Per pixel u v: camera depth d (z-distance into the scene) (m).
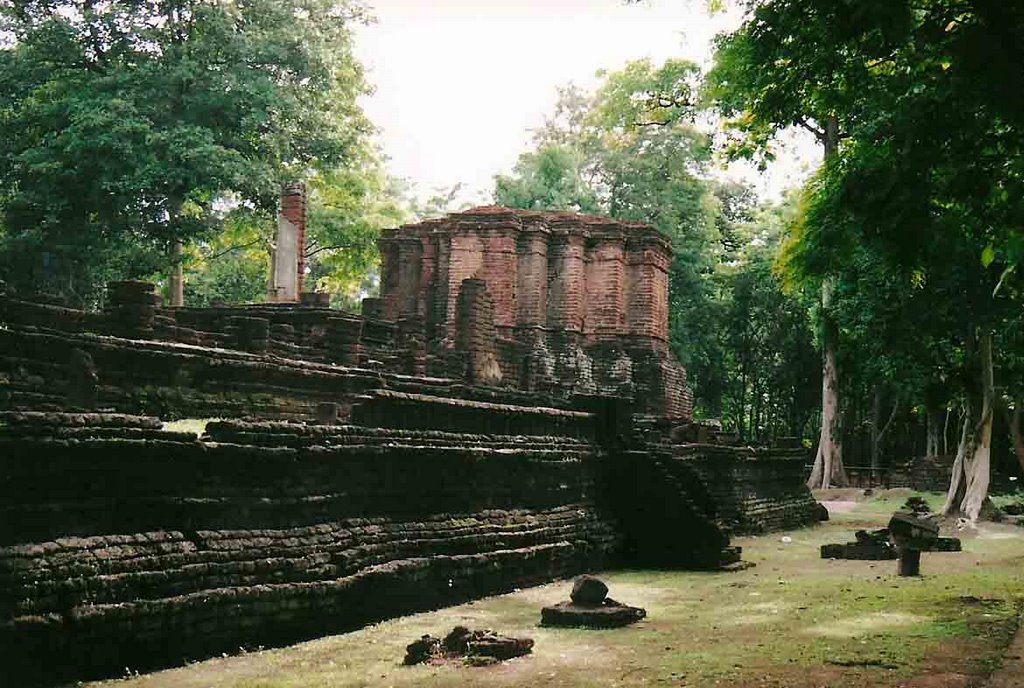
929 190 11.52
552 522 19.81
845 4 11.27
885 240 11.88
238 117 37.03
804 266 22.20
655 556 22.00
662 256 40.56
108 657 9.86
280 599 11.99
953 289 30.73
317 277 59.34
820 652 11.73
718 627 13.70
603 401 23.48
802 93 19.89
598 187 57.06
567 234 39.06
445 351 28.72
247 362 16.75
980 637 12.72
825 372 46.56
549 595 16.81
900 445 66.25
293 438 13.06
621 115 50.78
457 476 17.05
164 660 10.46
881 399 56.75
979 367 33.91
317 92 39.81
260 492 12.54
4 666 8.91
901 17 10.96
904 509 35.88
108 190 34.44
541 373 35.25
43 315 14.84
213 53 37.06
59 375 14.12
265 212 39.16
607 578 19.83
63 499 10.13
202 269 54.81
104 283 36.31
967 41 10.42
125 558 10.34
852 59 17.48
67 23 36.28
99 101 34.28
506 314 37.69
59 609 9.51
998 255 26.75
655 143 55.34
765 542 28.31
